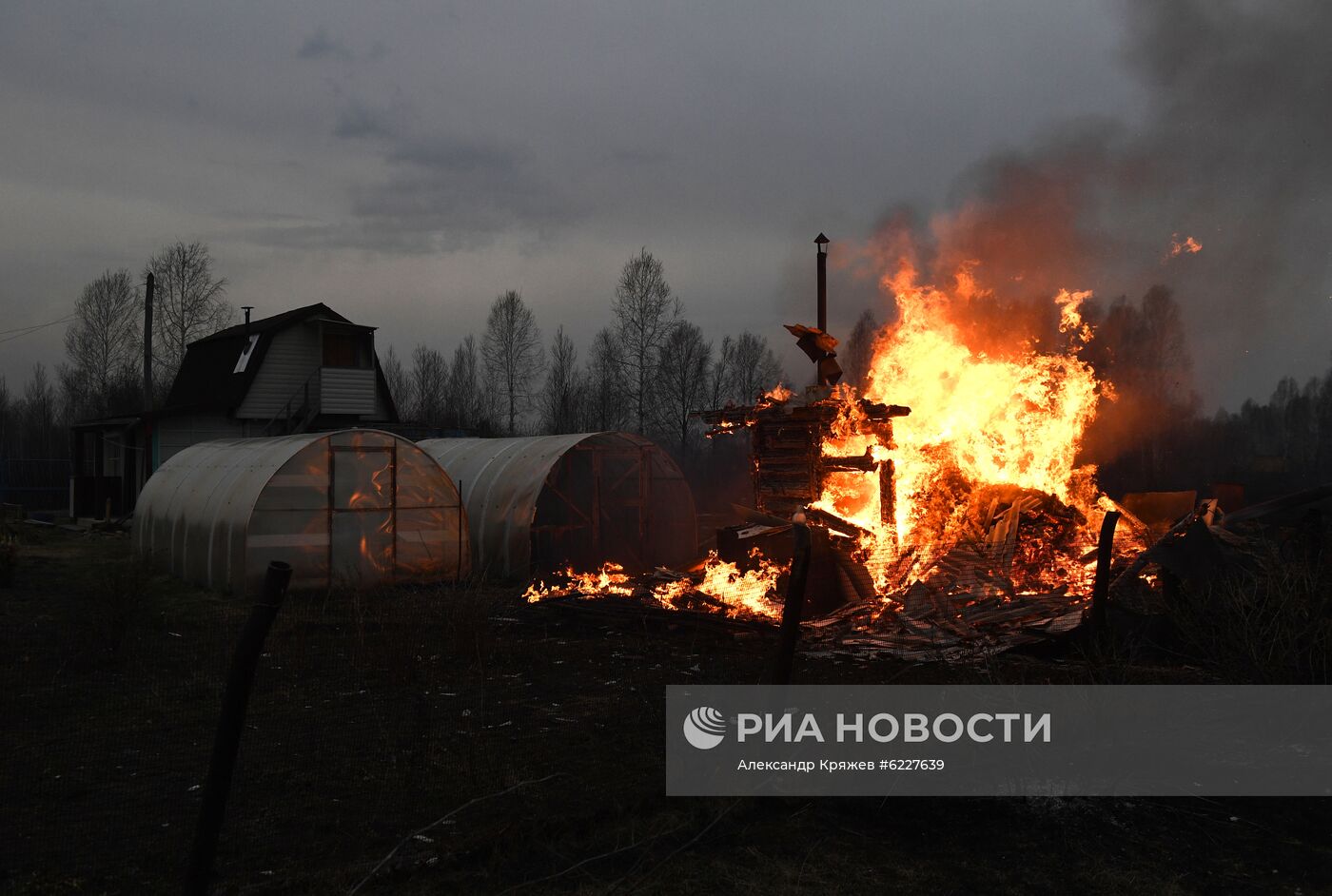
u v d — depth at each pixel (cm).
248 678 440
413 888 513
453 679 1005
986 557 1413
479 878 527
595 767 716
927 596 1316
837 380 1825
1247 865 557
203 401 3378
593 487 2050
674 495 2175
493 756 741
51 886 510
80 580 1748
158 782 687
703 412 1894
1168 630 1012
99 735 798
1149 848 577
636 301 5381
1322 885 532
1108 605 1068
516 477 1986
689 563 2161
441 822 584
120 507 3206
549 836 577
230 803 644
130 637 1162
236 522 1619
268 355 3234
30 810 631
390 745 770
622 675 1028
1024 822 614
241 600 1554
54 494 4044
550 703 912
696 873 534
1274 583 865
